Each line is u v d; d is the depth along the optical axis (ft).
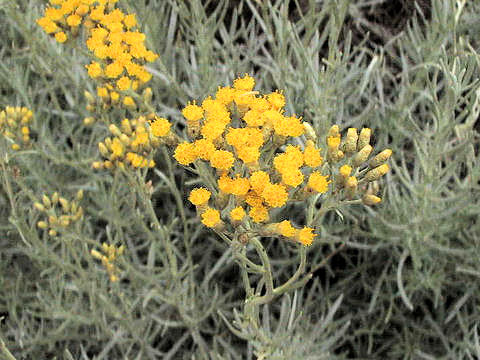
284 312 0.88
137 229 1.15
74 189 1.14
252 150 0.72
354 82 1.16
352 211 1.12
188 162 0.75
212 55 1.16
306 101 1.06
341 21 0.95
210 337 1.12
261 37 1.19
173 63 1.12
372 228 1.06
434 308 1.10
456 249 1.02
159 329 1.03
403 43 1.16
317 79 1.02
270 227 0.74
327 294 1.10
